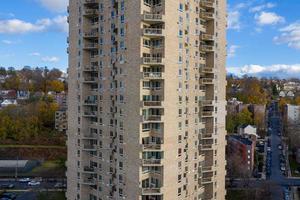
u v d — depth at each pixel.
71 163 96.31
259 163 197.75
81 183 92.81
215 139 94.56
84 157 92.69
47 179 168.25
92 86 92.75
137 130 77.06
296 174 181.25
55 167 184.25
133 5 77.06
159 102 76.62
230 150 195.25
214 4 91.50
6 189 154.12
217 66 94.31
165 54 76.88
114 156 83.81
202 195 93.62
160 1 77.44
